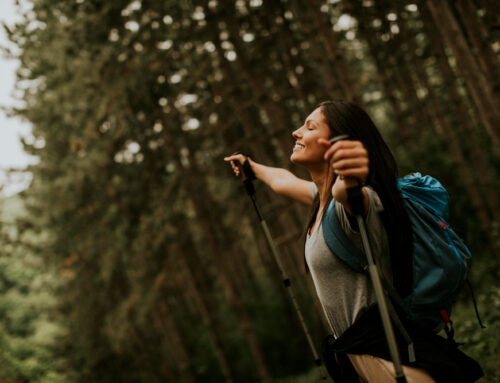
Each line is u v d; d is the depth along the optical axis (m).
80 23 12.16
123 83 11.91
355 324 1.90
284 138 11.27
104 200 16.56
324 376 2.46
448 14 7.48
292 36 12.41
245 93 14.47
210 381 23.69
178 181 14.77
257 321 23.31
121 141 14.18
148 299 15.02
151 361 24.66
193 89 13.88
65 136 17.69
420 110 14.96
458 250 1.82
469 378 1.86
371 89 17.44
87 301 23.89
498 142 7.38
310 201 2.51
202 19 11.55
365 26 14.50
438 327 1.89
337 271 1.91
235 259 24.39
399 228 1.78
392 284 1.85
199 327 26.28
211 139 15.11
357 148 1.58
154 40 11.93
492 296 7.12
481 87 7.41
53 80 15.19
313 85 12.48
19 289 45.12
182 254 15.65
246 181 2.73
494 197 11.77
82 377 26.09
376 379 1.86
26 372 33.16
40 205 19.72
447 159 13.16
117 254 15.66
